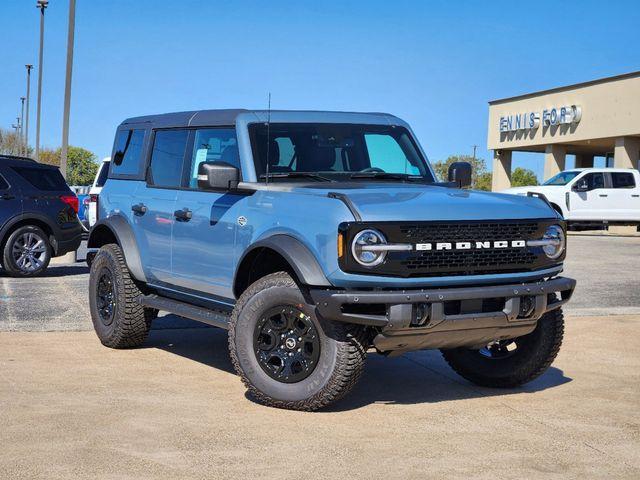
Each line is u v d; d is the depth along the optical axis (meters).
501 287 5.90
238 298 6.54
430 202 5.89
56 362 7.46
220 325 6.57
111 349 8.16
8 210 14.05
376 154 7.13
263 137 6.81
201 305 7.28
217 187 6.50
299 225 5.88
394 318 5.54
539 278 6.23
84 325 9.34
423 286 5.71
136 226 7.88
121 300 7.93
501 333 6.04
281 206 6.12
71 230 14.70
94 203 20.72
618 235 28.73
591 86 39.12
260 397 6.01
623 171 27.88
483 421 5.77
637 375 7.35
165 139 7.84
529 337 6.61
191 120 7.51
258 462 4.81
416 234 5.67
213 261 6.78
